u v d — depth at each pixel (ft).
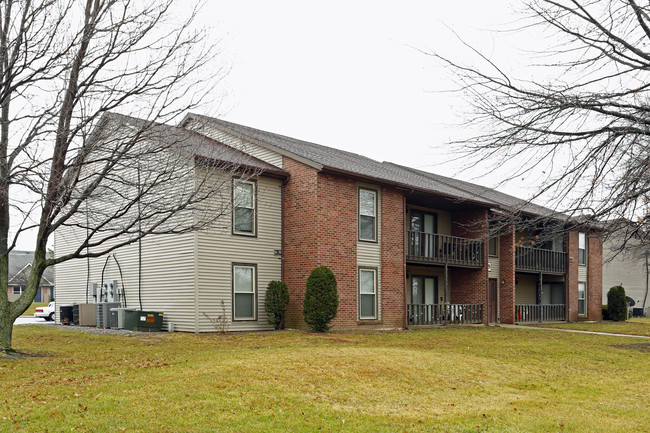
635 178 28.55
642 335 79.46
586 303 114.32
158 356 41.81
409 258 78.64
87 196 40.65
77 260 78.33
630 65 29.48
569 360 49.75
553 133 30.66
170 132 45.80
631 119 29.66
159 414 25.86
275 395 30.14
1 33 40.75
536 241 34.22
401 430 26.08
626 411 31.78
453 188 93.76
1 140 41.50
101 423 24.23
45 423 24.03
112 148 45.50
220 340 53.93
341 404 29.96
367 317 71.92
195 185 54.85
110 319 68.64
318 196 66.64
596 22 29.45
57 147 40.88
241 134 73.77
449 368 41.09
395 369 38.73
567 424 28.40
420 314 83.30
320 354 41.83
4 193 39.04
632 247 33.76
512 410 30.89
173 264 63.62
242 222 65.98
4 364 37.93
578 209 30.99
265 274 67.46
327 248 67.00
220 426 24.84
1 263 43.11
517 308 98.32
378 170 81.92
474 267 88.38
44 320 112.37
